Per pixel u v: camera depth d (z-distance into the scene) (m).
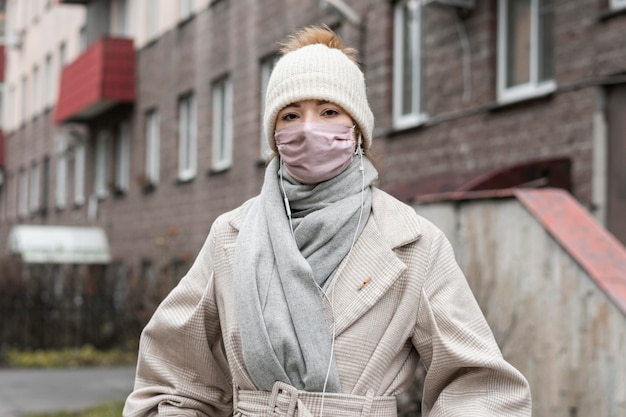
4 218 35.03
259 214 2.36
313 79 2.29
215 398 2.56
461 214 6.28
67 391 11.69
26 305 16.59
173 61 18.70
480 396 2.25
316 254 2.25
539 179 8.35
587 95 7.97
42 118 29.88
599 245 5.28
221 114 16.88
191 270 2.52
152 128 20.22
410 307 2.26
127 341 16.59
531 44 8.96
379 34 11.19
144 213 20.05
